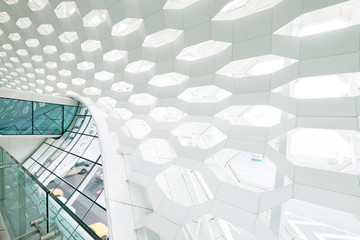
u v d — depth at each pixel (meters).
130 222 7.01
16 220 2.90
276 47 3.97
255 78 4.70
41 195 2.62
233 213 4.77
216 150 5.39
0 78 22.16
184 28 4.84
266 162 11.47
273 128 4.61
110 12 5.61
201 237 7.85
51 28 8.40
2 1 8.12
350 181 3.55
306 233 10.22
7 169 3.56
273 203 4.27
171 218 6.11
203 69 5.37
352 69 3.28
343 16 4.63
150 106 7.83
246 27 4.18
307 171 4.02
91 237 1.94
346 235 10.02
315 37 3.60
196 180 10.19
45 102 15.85
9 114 14.57
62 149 16.81
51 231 2.41
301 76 3.84
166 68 6.03
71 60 9.84
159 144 12.30
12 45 12.12
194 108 6.19
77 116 18.58
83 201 13.72
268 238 4.11
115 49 6.75
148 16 5.12
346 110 3.59
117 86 8.88
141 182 7.42
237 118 9.34
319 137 7.70
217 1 4.10
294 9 3.54
